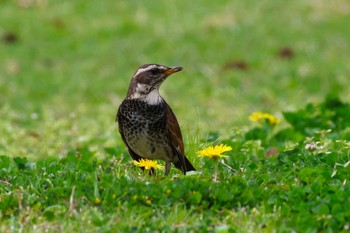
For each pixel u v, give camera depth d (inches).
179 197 343.3
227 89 850.1
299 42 1011.3
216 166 376.2
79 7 1115.3
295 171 386.6
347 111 542.3
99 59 973.2
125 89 879.1
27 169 419.5
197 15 1094.4
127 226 320.2
